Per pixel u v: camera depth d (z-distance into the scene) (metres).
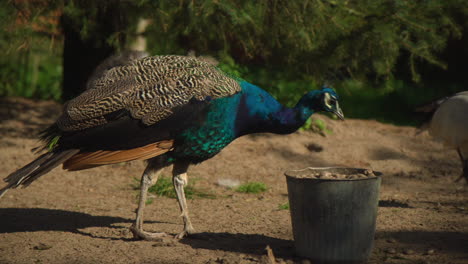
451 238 8.48
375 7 14.47
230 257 7.62
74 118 7.85
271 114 8.08
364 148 15.81
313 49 15.22
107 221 9.79
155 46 14.27
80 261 7.47
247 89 8.13
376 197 7.22
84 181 12.95
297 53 15.55
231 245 8.26
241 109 8.02
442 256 7.61
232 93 7.95
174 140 7.91
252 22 13.48
